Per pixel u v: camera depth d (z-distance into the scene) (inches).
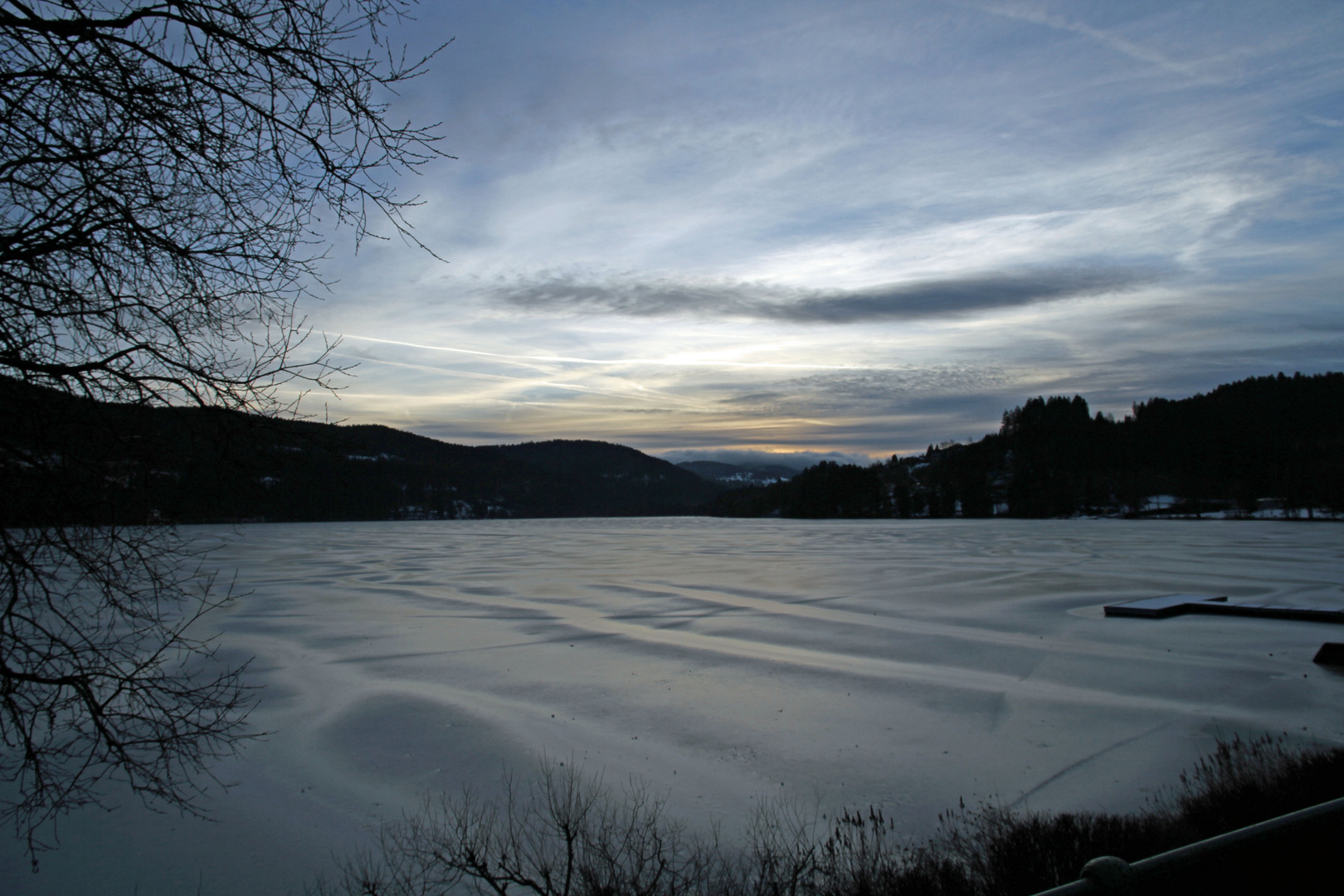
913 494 5841.5
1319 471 4126.5
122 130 152.7
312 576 1202.0
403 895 241.8
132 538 177.0
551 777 333.7
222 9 151.9
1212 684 479.5
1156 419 5625.0
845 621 736.3
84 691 188.1
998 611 794.8
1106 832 245.4
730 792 326.6
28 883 262.7
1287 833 117.4
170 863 274.8
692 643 636.1
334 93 160.6
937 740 388.2
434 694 482.6
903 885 223.3
